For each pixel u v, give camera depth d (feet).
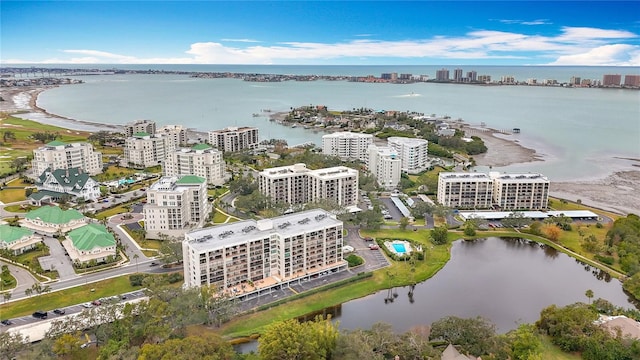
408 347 546.67
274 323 568.82
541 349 563.89
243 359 536.01
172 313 589.32
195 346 500.33
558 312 615.98
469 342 566.77
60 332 561.02
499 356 548.31
